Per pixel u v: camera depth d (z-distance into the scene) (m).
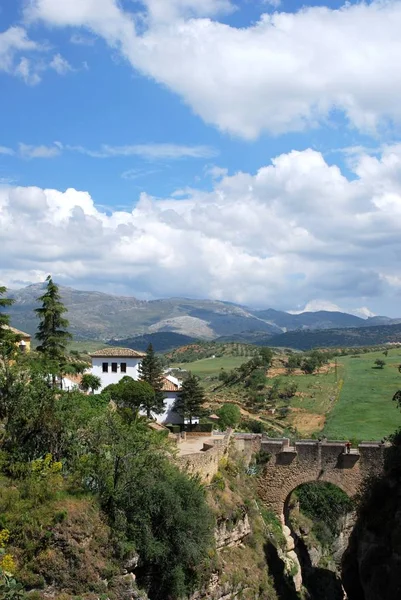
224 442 73.00
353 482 76.19
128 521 44.97
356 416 137.12
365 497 66.81
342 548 91.06
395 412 139.38
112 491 44.91
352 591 69.69
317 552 85.56
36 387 49.62
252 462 79.00
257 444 79.38
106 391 80.75
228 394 162.75
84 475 45.47
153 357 97.31
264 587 62.34
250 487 75.38
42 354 66.06
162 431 73.50
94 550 41.78
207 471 63.25
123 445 46.41
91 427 48.94
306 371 186.25
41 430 47.53
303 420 137.62
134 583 43.22
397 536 56.47
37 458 46.12
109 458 47.03
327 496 93.25
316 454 77.50
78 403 54.94
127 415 68.56
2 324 65.38
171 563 46.56
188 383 97.62
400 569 54.66
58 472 45.09
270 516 77.00
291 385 166.88
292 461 78.06
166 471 49.47
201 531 48.72
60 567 39.81
